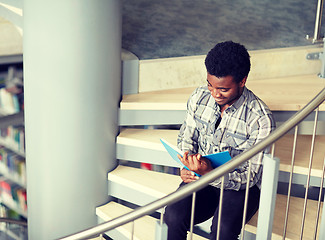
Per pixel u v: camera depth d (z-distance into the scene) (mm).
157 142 3020
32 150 3131
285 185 3057
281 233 2545
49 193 3150
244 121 2350
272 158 2191
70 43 2814
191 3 4324
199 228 3115
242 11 4176
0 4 3508
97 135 3039
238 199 2389
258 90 3180
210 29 3791
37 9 2779
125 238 2994
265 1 4406
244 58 2195
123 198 3162
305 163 2699
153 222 3029
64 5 2750
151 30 3727
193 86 3348
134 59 3133
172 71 3242
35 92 2961
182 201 2432
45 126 3000
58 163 3066
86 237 2324
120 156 3178
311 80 3451
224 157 2197
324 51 3471
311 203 2848
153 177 3096
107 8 2824
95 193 3164
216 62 2178
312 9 4250
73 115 2955
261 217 2307
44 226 3252
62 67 2857
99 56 2883
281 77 3518
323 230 2391
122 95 3170
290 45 3557
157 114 3053
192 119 2502
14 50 4680
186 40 3576
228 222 2357
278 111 2918
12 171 5645
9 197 5668
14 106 5191
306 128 2928
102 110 3000
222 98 2277
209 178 2070
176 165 2992
